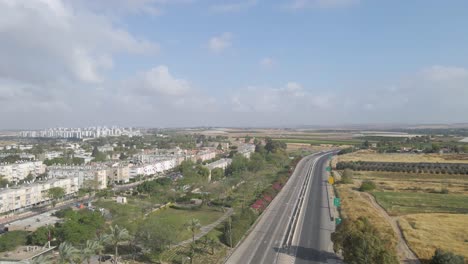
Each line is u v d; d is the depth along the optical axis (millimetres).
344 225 126562
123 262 132375
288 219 194875
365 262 112062
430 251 138375
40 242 147625
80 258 110938
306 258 136750
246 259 136125
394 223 181875
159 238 138500
